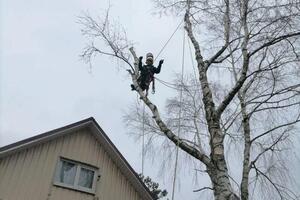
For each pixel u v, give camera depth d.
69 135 11.14
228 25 7.20
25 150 10.02
